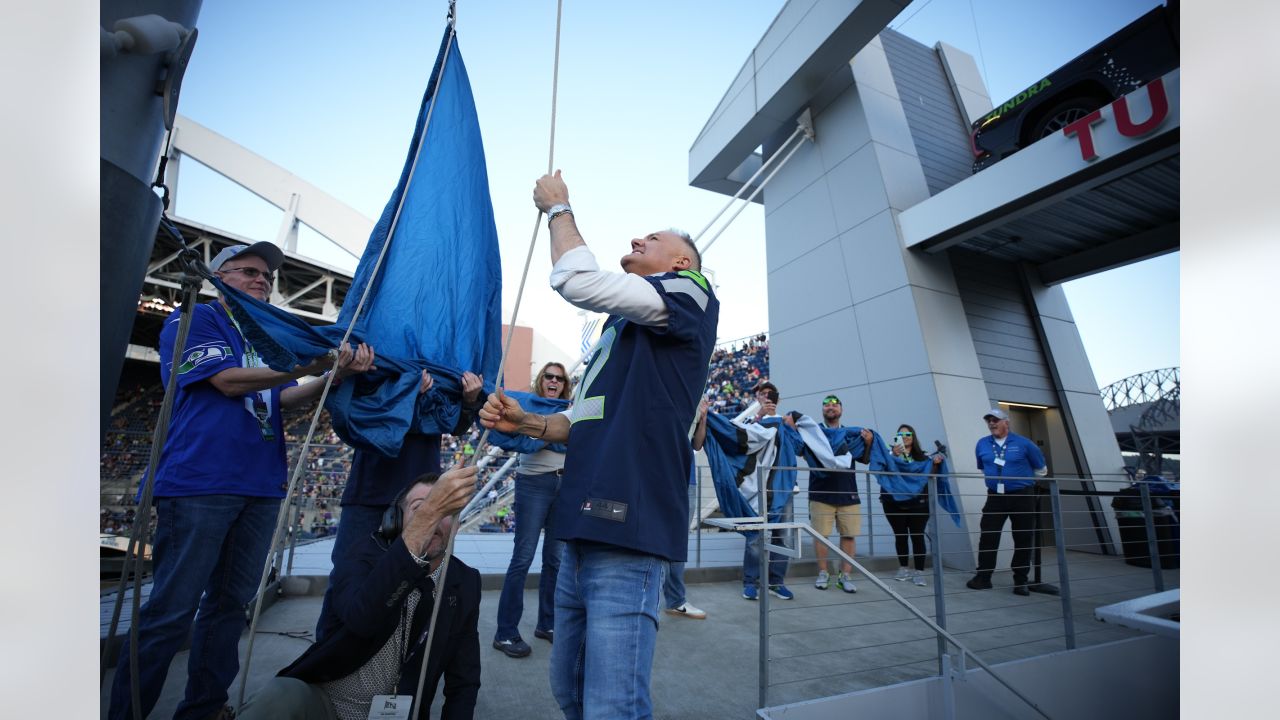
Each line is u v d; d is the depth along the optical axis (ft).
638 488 3.51
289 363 5.66
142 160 3.46
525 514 9.00
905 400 21.20
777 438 13.66
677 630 10.66
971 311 22.98
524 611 11.32
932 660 9.10
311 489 35.06
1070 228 22.02
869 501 18.03
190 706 5.36
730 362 53.26
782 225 27.53
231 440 5.48
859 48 21.06
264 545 5.89
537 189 3.93
